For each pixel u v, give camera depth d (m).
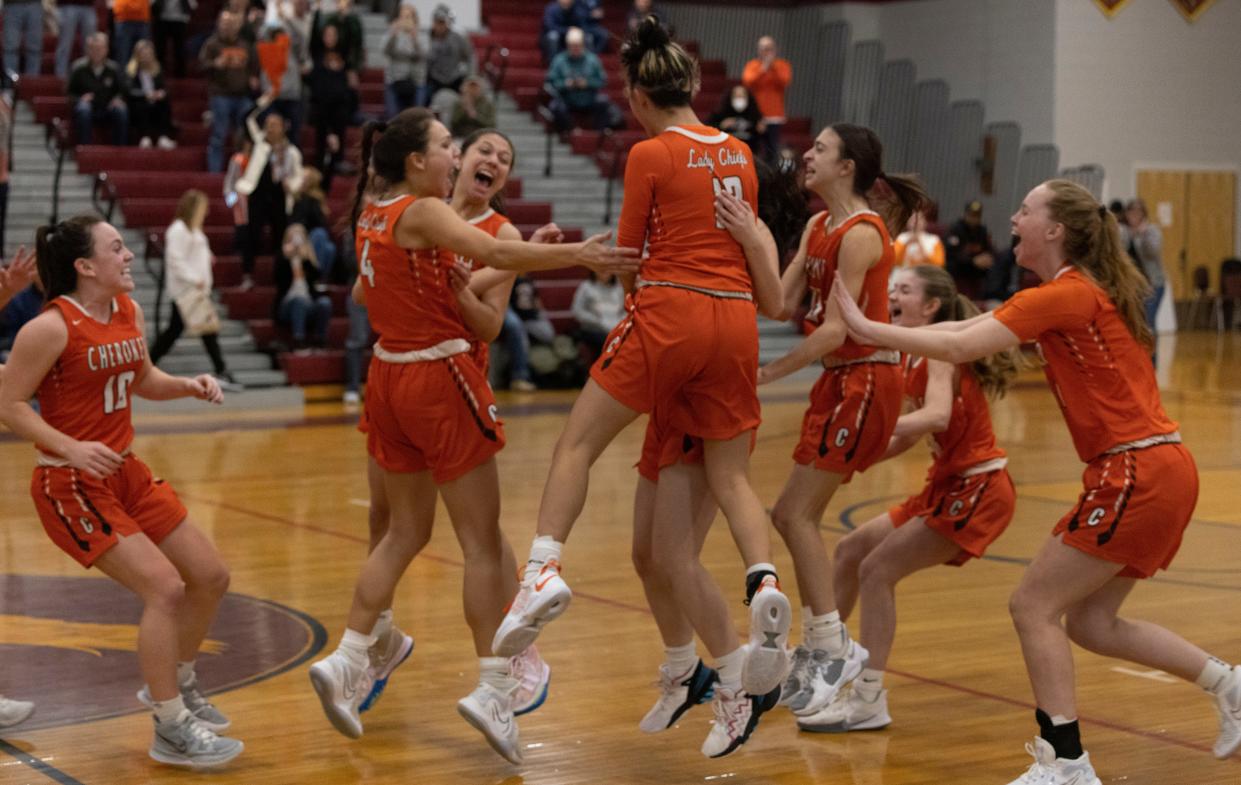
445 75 17.39
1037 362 5.04
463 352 4.45
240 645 5.84
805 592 4.88
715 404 4.27
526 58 20.17
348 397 14.62
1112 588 4.26
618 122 19.12
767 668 4.01
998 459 4.94
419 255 4.35
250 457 11.20
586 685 5.30
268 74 16.12
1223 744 4.25
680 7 22.78
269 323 15.21
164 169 16.38
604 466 10.92
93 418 4.41
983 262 18.66
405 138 4.37
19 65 16.88
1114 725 4.82
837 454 4.82
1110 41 21.19
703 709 5.07
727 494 4.29
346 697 4.44
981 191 21.38
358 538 8.12
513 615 4.03
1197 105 21.98
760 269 4.31
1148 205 21.75
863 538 5.18
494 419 4.48
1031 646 4.09
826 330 4.64
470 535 4.49
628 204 4.23
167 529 4.53
